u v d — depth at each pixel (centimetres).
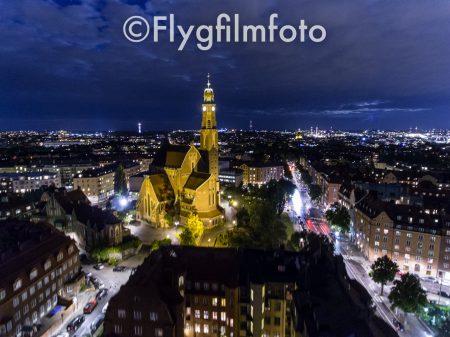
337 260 8012
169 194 16612
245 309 7362
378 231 12756
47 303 8875
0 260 7981
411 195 17325
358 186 17950
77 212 14238
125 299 6488
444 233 11550
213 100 18062
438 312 9094
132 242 12656
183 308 6812
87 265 11794
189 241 11800
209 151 18050
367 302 6419
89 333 8112
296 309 6322
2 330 7169
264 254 8288
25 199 17312
